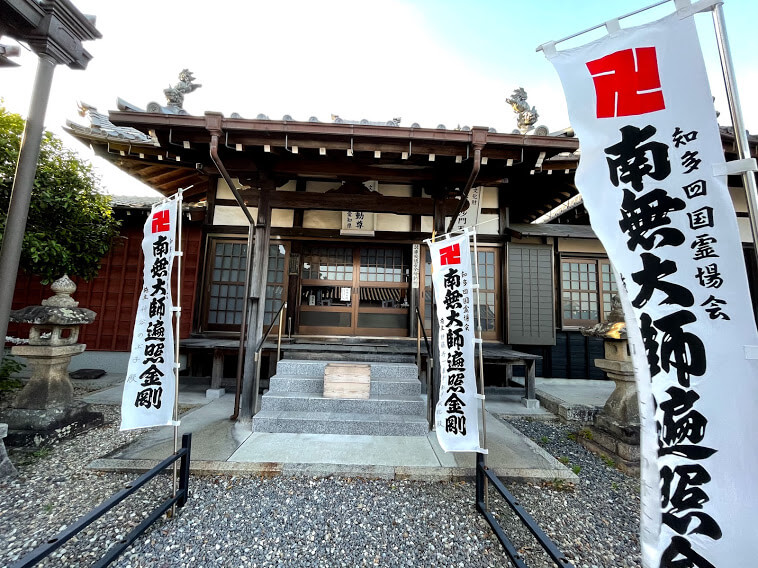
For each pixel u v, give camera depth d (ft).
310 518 8.45
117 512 8.45
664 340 5.30
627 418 12.67
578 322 24.95
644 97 5.84
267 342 20.35
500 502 9.36
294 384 15.43
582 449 13.47
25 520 8.11
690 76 5.59
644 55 5.90
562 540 7.93
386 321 22.41
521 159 13.21
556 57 6.53
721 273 5.04
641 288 5.56
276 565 6.97
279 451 11.53
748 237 23.79
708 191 5.27
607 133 6.05
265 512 8.63
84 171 16.72
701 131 5.43
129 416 8.82
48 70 9.02
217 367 18.70
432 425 13.82
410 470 10.44
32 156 8.87
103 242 18.02
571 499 9.70
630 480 10.92
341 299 22.54
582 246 25.39
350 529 8.09
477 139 12.26
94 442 12.56
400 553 7.39
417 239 21.53
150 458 10.84
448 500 9.36
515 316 22.68
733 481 4.65
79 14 9.11
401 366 16.61
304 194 15.75
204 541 7.55
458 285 10.29
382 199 16.01
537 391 20.71
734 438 4.71
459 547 7.60
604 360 13.99
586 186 6.12
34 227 15.03
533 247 23.34
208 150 14.40
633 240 5.70
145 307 9.23
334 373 14.82
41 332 13.17
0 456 10.07
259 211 15.24
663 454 5.12
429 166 15.47
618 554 7.52
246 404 14.15
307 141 12.73
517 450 12.27
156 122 12.07
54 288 13.53
